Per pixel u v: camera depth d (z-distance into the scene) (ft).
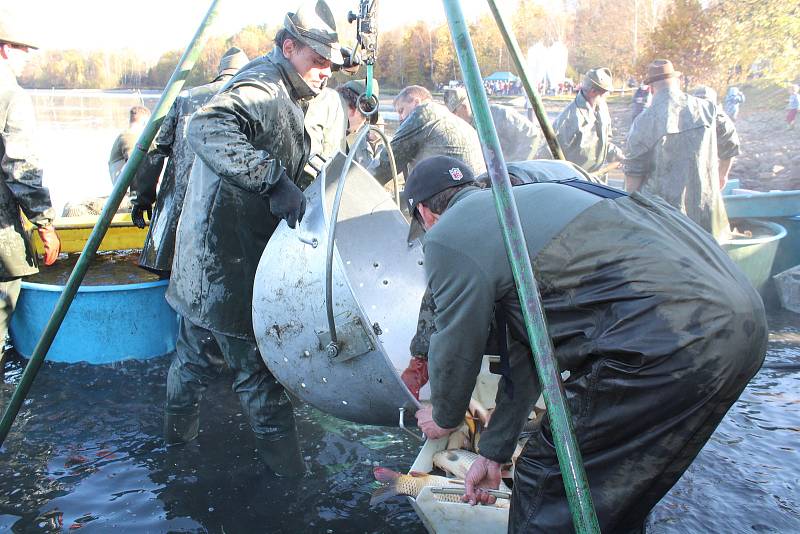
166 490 9.40
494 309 6.43
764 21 62.69
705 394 5.70
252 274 9.46
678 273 5.77
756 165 39.34
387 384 7.66
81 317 12.89
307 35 8.97
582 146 19.29
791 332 15.60
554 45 103.91
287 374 8.47
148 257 12.12
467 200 6.39
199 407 11.69
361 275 10.30
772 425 11.07
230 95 8.48
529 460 6.57
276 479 9.73
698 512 8.69
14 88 11.75
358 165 10.11
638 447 5.98
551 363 5.19
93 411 11.62
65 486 9.45
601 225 6.04
